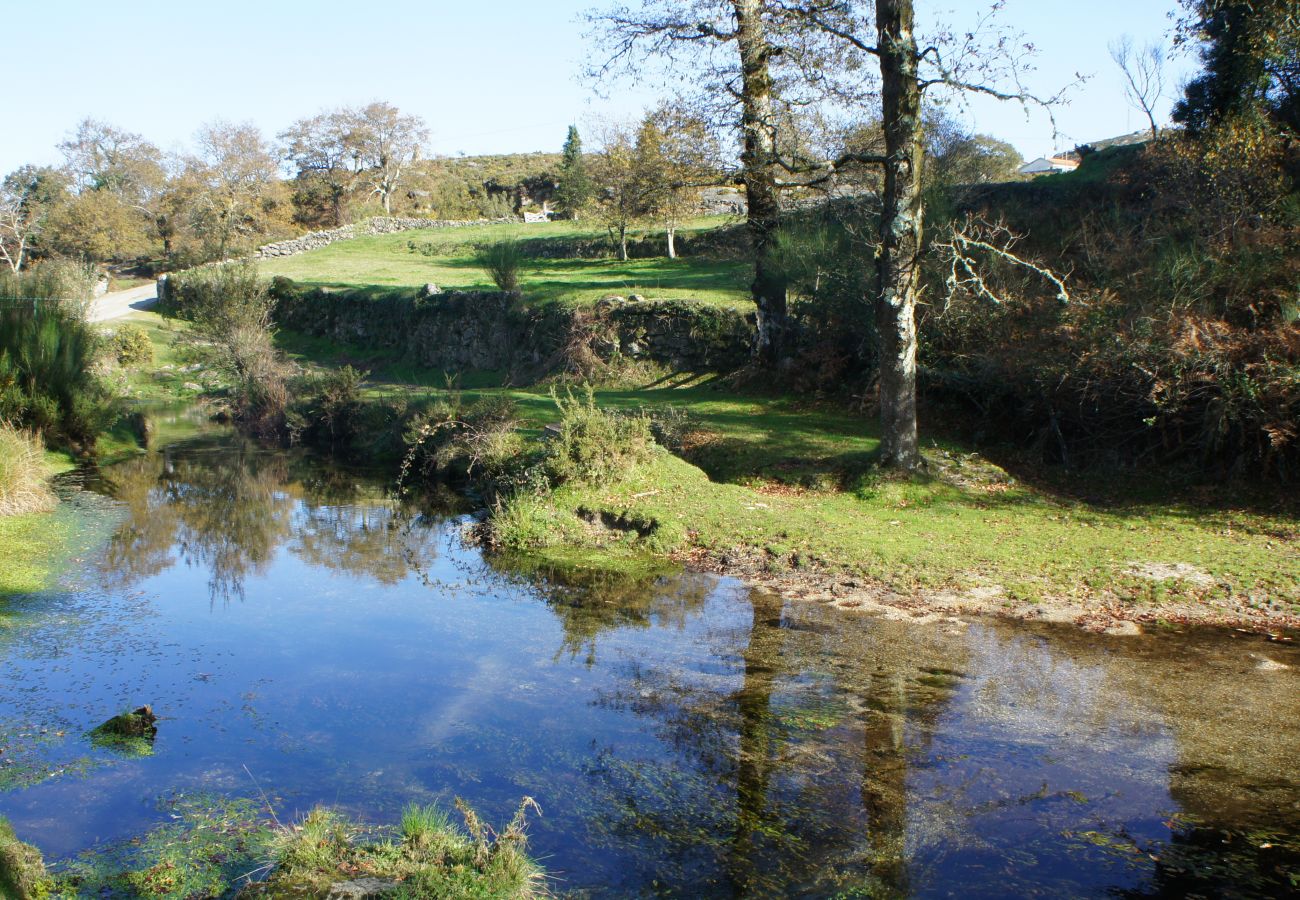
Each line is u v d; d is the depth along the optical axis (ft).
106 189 242.17
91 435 71.77
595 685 27.14
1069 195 81.71
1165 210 62.49
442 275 141.28
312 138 259.60
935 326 60.64
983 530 42.14
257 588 38.27
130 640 31.22
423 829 18.13
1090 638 30.53
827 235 68.74
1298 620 31.63
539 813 19.62
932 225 59.06
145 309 147.33
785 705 25.35
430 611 35.09
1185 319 47.47
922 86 44.55
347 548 45.93
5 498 49.16
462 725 24.27
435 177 271.28
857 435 57.11
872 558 38.65
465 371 104.17
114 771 21.68
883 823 19.11
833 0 51.31
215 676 27.99
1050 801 19.93
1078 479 50.52
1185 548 38.70
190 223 222.28
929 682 26.94
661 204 84.53
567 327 89.97
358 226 188.55
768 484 50.75
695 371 80.74
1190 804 19.74
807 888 16.84
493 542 45.68
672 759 22.13
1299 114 67.72
